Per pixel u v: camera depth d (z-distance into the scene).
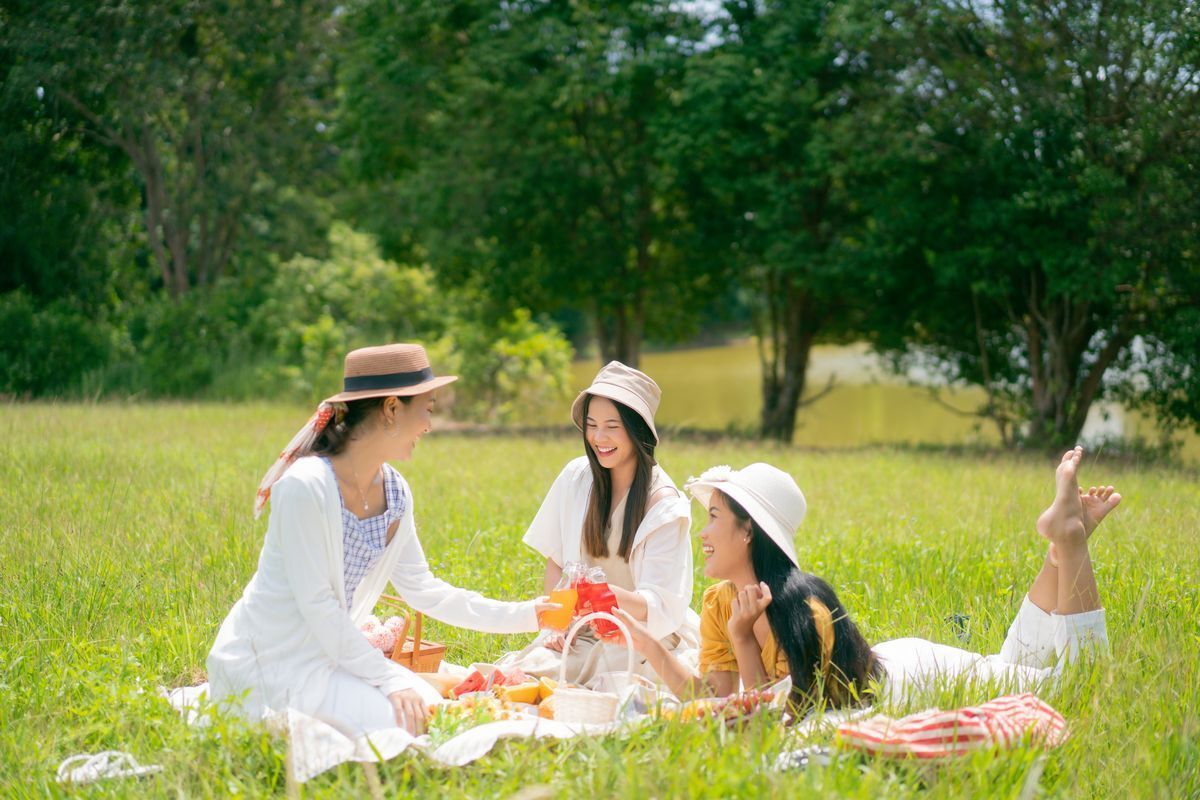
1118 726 4.25
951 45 17.06
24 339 24.92
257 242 32.38
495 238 22.02
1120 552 7.62
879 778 3.53
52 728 4.42
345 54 24.47
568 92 19.58
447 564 7.36
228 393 24.14
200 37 30.83
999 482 11.85
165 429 15.27
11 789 3.85
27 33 27.11
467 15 21.80
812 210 20.34
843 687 4.46
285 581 4.45
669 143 19.50
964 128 17.22
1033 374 19.16
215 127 30.42
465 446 15.58
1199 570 7.06
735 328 65.88
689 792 3.39
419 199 21.73
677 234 21.72
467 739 4.02
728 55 18.75
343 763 3.91
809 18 18.42
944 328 20.61
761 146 18.98
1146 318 18.20
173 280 31.97
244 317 27.16
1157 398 19.11
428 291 27.44
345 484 4.55
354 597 4.74
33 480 9.86
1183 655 4.93
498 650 5.99
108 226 31.12
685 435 21.08
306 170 33.06
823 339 23.47
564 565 5.45
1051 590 5.09
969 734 3.84
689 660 5.24
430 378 4.63
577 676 5.11
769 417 22.45
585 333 56.22
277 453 12.80
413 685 4.47
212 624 5.89
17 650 5.32
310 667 4.41
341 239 28.14
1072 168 16.64
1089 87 16.11
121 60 27.77
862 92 17.95
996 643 5.64
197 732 4.18
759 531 4.64
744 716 4.20
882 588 6.75
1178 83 15.62
